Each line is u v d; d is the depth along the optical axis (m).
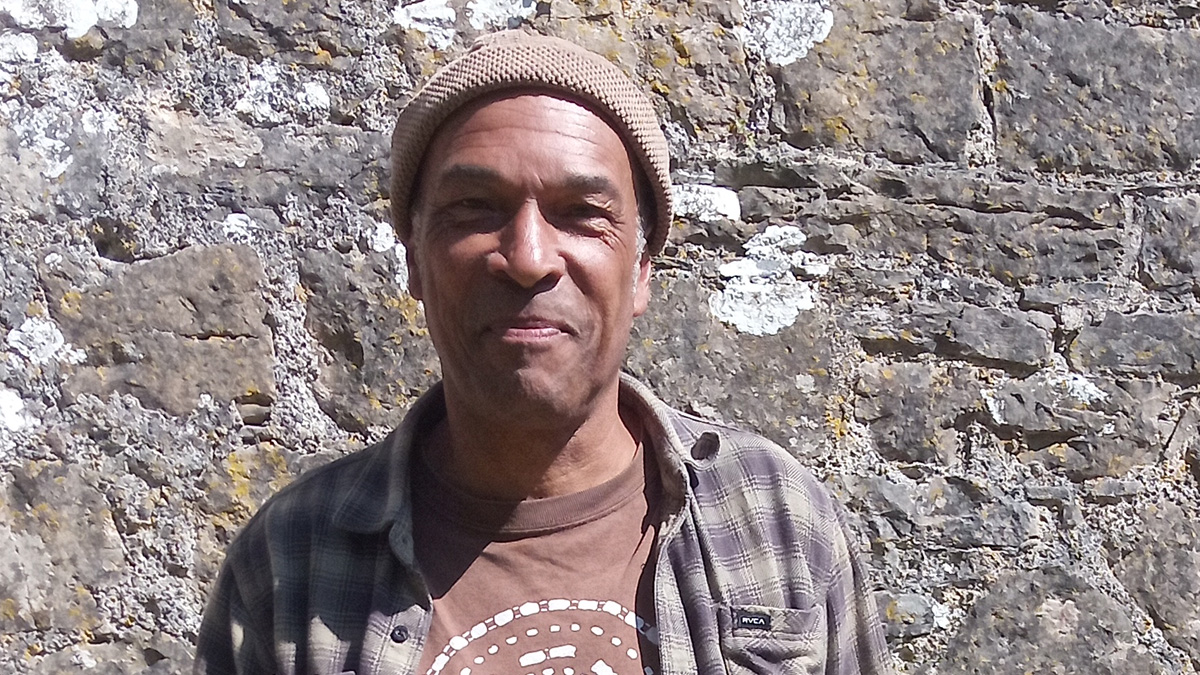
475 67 1.19
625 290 1.23
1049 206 1.83
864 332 1.78
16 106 1.65
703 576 1.25
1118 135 1.86
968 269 1.81
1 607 1.58
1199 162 1.87
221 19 1.71
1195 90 1.88
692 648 1.21
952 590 1.75
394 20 1.74
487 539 1.24
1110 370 1.82
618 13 1.78
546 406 1.17
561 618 1.20
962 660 1.73
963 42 1.84
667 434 1.30
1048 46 1.86
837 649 1.32
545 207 1.17
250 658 1.25
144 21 1.69
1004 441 1.79
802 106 1.81
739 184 1.78
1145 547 1.79
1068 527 1.78
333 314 1.70
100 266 1.65
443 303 1.19
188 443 1.65
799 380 1.76
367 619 1.21
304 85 1.72
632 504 1.28
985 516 1.77
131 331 1.65
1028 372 1.81
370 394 1.69
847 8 1.83
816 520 1.34
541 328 1.16
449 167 1.18
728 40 1.80
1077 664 1.75
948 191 1.82
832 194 1.80
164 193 1.68
